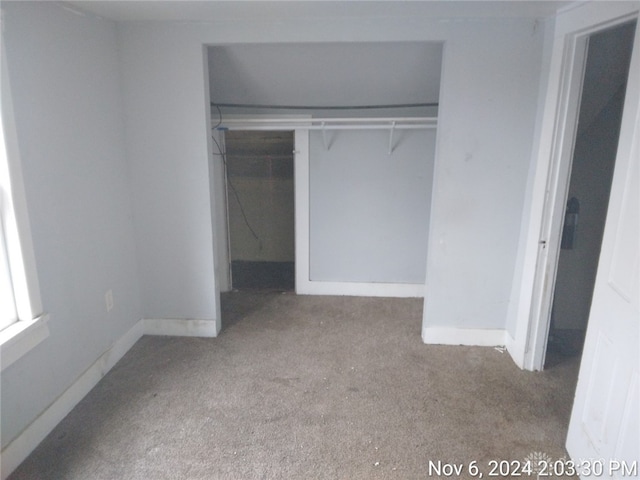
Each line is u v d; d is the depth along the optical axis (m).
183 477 1.69
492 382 2.33
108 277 2.39
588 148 2.57
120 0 1.90
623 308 1.42
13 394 1.70
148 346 2.68
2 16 1.58
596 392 1.60
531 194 2.39
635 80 1.42
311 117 3.09
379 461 1.78
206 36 2.36
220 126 3.01
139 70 2.43
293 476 1.70
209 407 2.11
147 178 2.59
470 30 2.27
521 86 2.32
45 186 1.85
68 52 1.99
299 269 3.46
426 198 3.24
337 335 2.83
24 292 1.73
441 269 2.62
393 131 3.04
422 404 2.14
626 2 1.60
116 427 1.96
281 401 2.15
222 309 3.21
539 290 2.33
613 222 1.52
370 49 2.53
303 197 3.28
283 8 2.07
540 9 2.05
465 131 2.40
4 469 1.66
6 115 1.60
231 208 3.62
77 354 2.12
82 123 2.11
